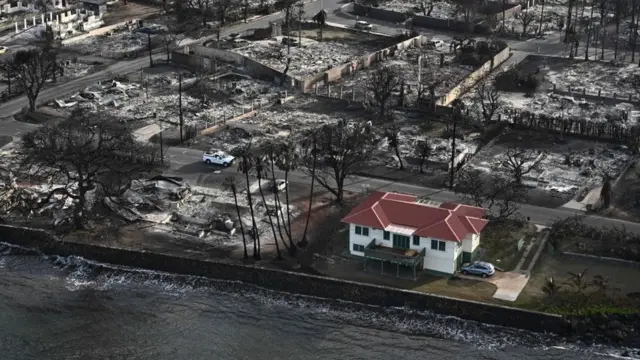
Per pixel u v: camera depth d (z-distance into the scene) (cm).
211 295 17862
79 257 19100
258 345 16412
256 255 18400
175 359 16062
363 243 18225
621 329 16138
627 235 18575
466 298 16888
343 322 16962
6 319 17175
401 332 16600
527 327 16375
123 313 17388
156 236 19425
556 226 18812
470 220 17925
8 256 19325
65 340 16588
